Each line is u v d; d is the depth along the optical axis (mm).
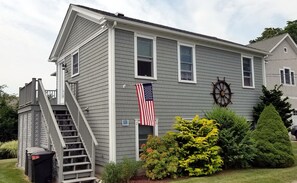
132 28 10398
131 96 10133
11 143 17938
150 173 8734
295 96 22828
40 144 11359
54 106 11953
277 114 10602
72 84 12984
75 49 13078
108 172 8359
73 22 13352
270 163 9781
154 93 10797
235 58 14312
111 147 9438
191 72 12281
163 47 11320
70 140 10500
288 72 22859
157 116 10773
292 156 10039
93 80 11070
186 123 9719
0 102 22797
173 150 9102
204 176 8680
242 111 14234
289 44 23438
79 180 8680
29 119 12242
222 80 13406
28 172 10039
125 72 10094
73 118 11211
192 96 12047
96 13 10422
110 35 9930
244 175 8539
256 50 15070
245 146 9500
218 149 9227
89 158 9469
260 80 15648
